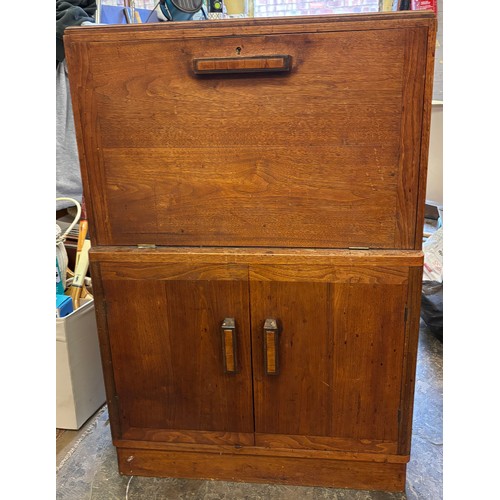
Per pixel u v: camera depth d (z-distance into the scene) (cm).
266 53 96
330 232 107
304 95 98
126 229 112
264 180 105
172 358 118
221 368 117
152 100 102
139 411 123
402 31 92
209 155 105
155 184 108
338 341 111
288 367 114
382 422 116
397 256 104
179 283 112
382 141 99
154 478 129
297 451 121
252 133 102
